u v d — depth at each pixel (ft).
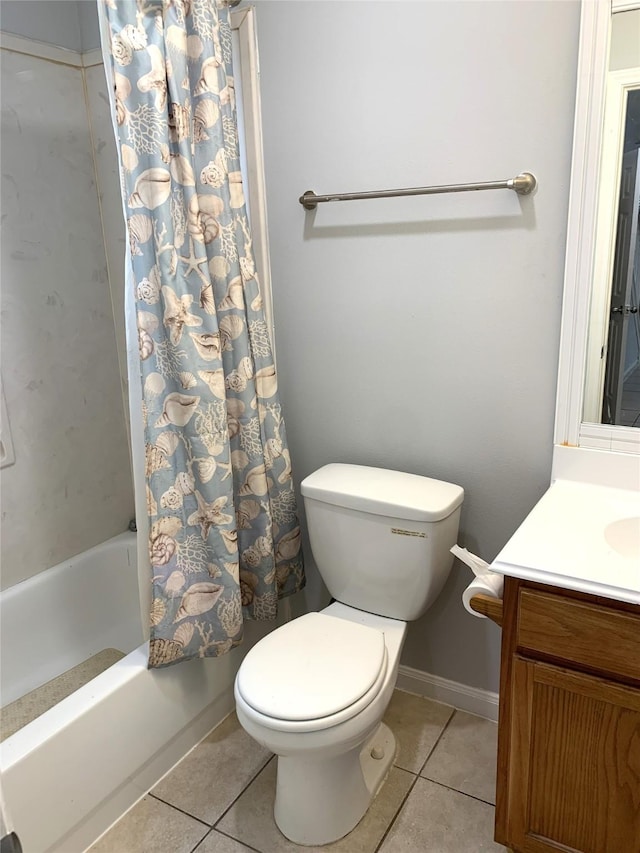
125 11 4.43
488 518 5.77
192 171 4.90
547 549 4.05
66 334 7.12
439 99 5.06
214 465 5.25
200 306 5.06
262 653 4.99
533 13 4.57
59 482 7.22
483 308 5.29
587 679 3.90
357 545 5.65
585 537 4.20
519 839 4.51
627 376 4.81
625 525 4.48
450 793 5.49
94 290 7.38
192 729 6.07
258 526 5.93
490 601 4.25
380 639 5.16
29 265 6.66
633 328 4.72
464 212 5.17
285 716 4.39
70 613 7.29
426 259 5.43
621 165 4.50
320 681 4.66
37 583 6.95
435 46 4.97
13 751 4.50
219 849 5.08
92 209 7.25
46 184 6.73
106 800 5.20
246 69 5.81
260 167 6.02
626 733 3.88
